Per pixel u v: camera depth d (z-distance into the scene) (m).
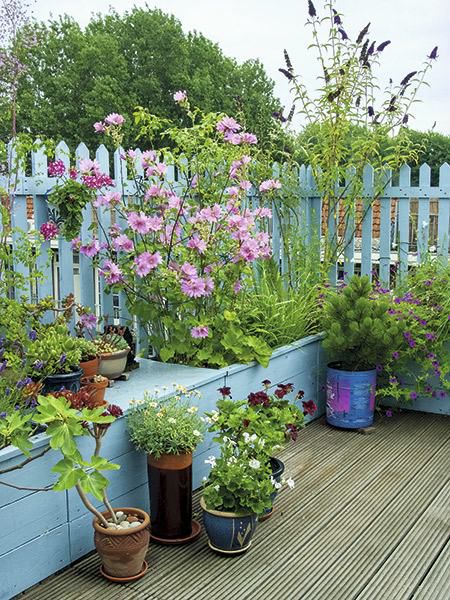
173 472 3.02
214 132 4.53
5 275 3.43
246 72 30.50
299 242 5.66
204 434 3.45
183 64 29.42
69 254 3.97
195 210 4.33
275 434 3.30
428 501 3.55
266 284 5.03
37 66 28.19
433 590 2.70
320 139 5.88
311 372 4.98
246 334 4.52
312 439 4.54
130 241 3.95
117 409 2.86
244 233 4.18
